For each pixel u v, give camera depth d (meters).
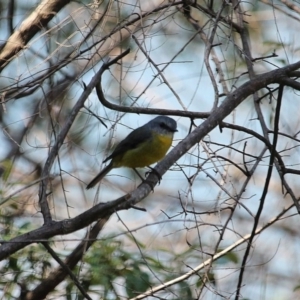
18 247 8.01
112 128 9.80
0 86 12.38
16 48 11.94
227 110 9.58
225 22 11.06
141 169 15.58
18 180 12.86
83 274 10.52
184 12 12.20
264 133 10.02
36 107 13.27
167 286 9.69
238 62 13.06
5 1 14.21
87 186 11.74
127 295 10.15
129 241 13.60
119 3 11.04
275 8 12.85
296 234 17.25
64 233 8.06
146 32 11.83
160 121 12.25
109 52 10.54
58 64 10.54
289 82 9.95
